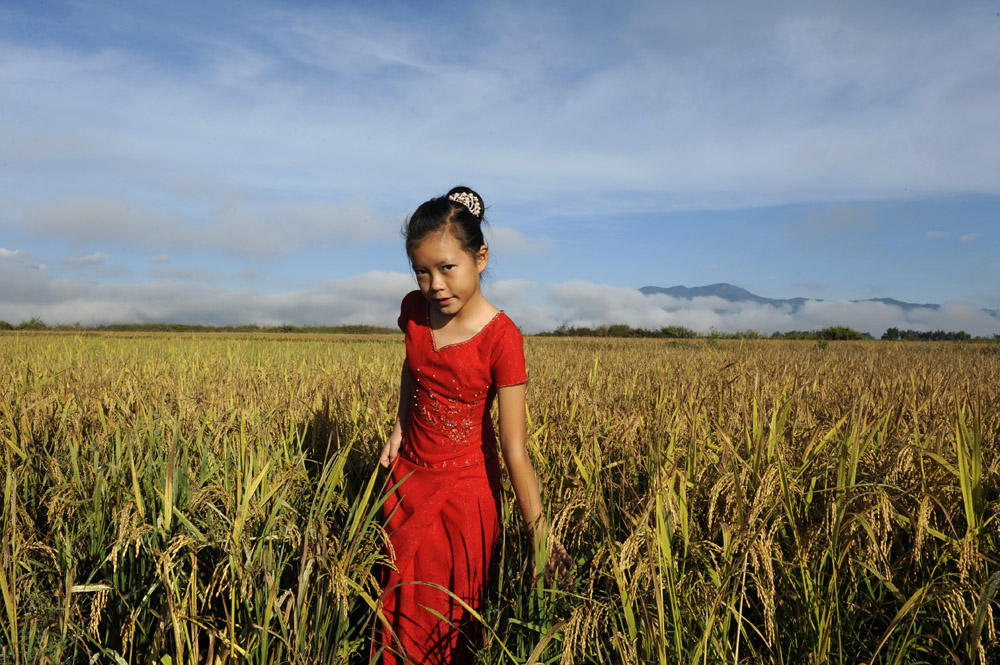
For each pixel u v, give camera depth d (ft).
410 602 7.31
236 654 6.07
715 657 6.14
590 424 10.64
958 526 7.19
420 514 7.38
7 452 10.26
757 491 6.30
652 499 6.03
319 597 6.23
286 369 23.77
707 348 51.55
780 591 6.78
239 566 6.31
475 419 7.57
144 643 7.02
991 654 6.20
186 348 43.21
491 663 7.11
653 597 6.05
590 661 6.88
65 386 15.72
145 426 11.30
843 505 6.55
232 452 9.37
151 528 6.63
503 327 7.29
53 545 8.34
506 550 8.21
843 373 20.27
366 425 11.44
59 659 6.67
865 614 7.19
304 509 8.77
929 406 10.90
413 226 6.88
